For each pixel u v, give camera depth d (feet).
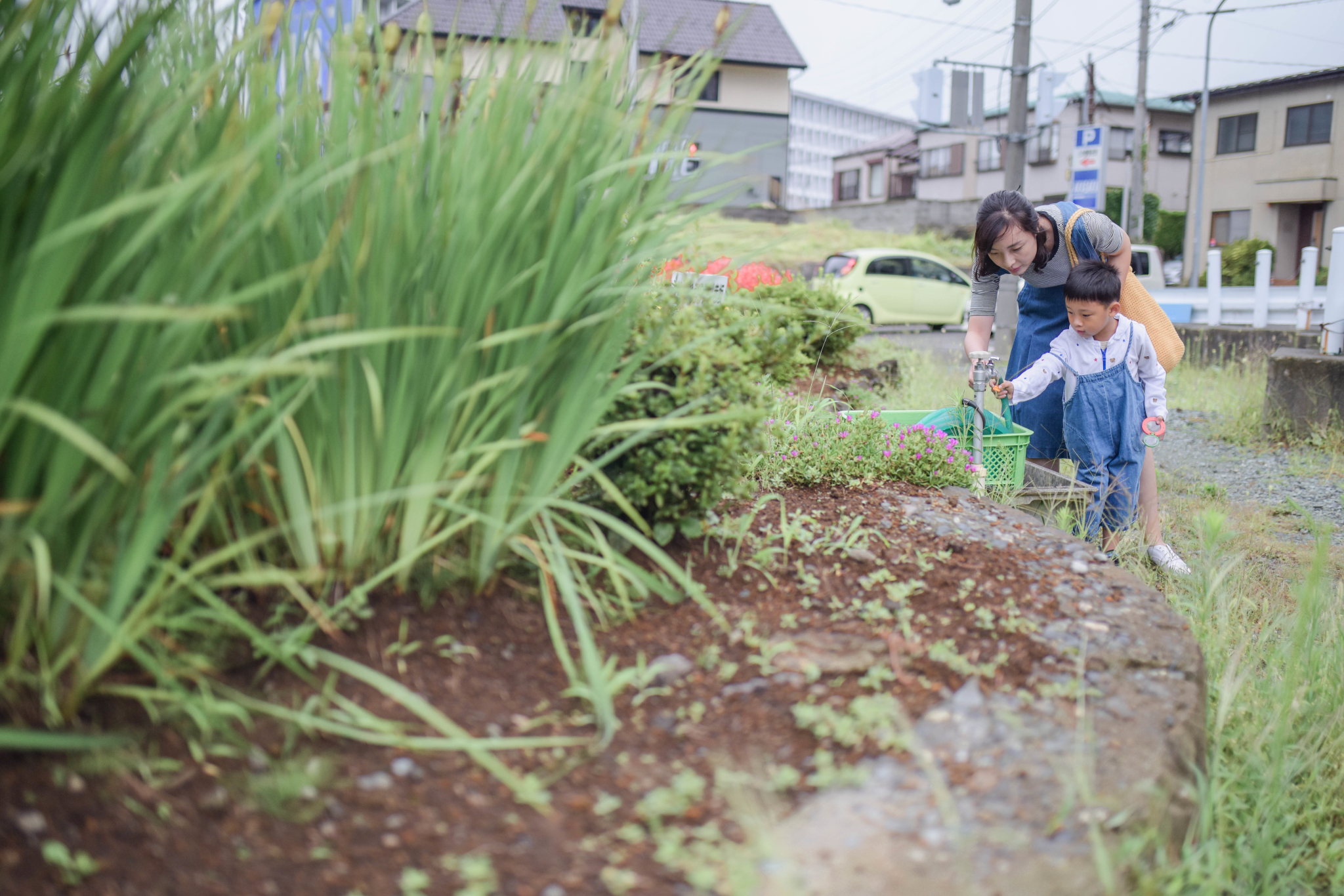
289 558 6.37
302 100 6.38
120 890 4.51
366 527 6.27
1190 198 117.91
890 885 4.83
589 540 7.07
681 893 4.72
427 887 4.67
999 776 5.78
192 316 4.12
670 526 8.30
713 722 6.10
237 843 4.84
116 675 5.58
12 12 4.88
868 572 8.43
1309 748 8.33
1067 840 5.31
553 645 6.75
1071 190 45.55
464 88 6.91
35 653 5.38
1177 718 6.73
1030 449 14.03
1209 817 6.25
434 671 6.20
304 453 5.86
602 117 6.82
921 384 27.22
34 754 5.09
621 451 7.34
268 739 5.50
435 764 5.52
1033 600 8.22
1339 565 14.23
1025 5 49.55
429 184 6.51
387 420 6.15
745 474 10.38
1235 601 10.87
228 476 5.54
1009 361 14.37
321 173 5.75
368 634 6.34
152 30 5.23
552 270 6.53
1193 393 32.19
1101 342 12.44
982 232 12.90
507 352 6.49
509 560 7.33
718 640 7.00
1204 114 101.86
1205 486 19.65
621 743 5.83
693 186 7.20
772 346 8.93
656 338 7.98
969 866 5.01
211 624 5.94
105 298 4.97
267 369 4.72
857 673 6.75
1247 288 42.09
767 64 110.01
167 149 5.20
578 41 6.91
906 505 10.59
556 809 5.26
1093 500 12.44
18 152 4.33
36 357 4.73
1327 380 24.64
